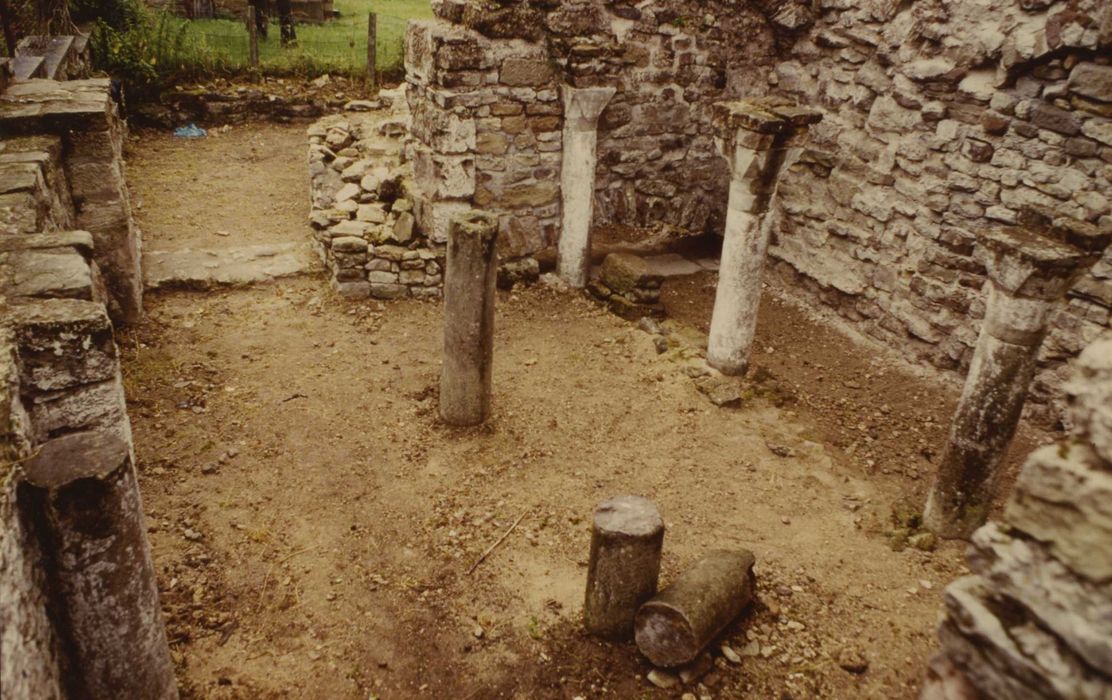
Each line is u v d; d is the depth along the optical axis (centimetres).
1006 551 176
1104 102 552
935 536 481
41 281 368
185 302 726
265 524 464
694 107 909
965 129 655
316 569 432
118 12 1296
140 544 272
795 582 438
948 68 658
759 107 581
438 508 490
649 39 842
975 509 471
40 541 253
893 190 733
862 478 551
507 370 663
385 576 432
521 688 366
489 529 474
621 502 388
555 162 799
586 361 688
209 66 1251
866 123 755
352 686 362
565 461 548
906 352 733
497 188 780
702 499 514
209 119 1234
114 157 625
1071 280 413
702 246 959
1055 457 168
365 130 1019
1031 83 601
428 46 722
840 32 775
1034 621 171
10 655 212
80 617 265
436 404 604
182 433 541
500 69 732
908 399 669
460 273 521
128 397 574
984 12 625
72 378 315
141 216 904
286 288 769
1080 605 161
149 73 1192
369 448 545
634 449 566
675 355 693
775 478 540
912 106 700
